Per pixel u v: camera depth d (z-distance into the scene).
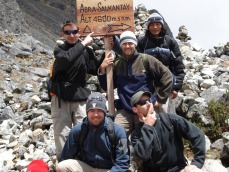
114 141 2.78
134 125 3.18
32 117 5.40
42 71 9.98
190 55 6.81
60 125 3.31
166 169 2.78
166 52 3.52
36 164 2.87
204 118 4.06
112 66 3.26
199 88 4.89
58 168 2.85
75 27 3.25
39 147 4.32
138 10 8.96
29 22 61.91
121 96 3.16
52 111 3.35
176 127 2.74
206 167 3.10
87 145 2.82
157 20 3.47
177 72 3.57
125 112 3.16
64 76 3.26
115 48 3.42
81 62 3.25
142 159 2.67
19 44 11.39
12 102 7.11
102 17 3.36
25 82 9.09
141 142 2.69
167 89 3.08
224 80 5.09
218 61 6.45
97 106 2.73
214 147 3.72
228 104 4.25
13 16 27.39
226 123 3.97
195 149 2.71
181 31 7.99
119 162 2.74
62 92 3.25
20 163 3.86
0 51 10.64
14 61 10.48
